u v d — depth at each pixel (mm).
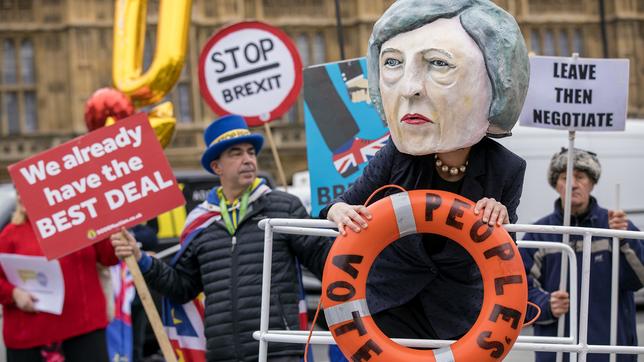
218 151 7676
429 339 5375
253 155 7730
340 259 4910
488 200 4934
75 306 9000
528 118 8250
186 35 11469
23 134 52625
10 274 9086
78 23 52875
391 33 4934
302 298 7680
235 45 10734
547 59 8188
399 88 4922
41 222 7875
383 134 8656
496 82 4859
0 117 52625
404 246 5250
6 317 9203
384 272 5414
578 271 8156
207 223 7711
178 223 14516
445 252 5242
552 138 16344
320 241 7477
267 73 10727
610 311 8109
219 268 7578
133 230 11047
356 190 5383
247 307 7461
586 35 55969
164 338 7566
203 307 8156
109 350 10523
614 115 8180
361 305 4895
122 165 7879
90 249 9062
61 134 52875
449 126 4898
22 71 52938
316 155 8734
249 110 10750
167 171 7895
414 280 5375
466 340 4828
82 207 7875
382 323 5480
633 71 55656
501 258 4836
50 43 53188
